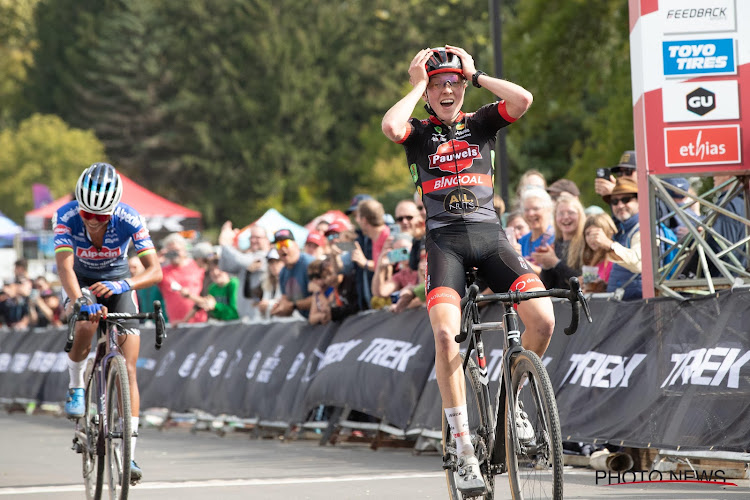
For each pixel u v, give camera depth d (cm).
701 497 1294
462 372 1102
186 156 13288
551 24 4238
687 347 1473
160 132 13638
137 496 1462
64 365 3231
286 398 2280
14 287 4019
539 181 2141
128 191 5150
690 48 1697
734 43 1698
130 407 1261
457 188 1144
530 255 1969
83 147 14112
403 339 2003
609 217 1755
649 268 1688
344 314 2208
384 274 2127
